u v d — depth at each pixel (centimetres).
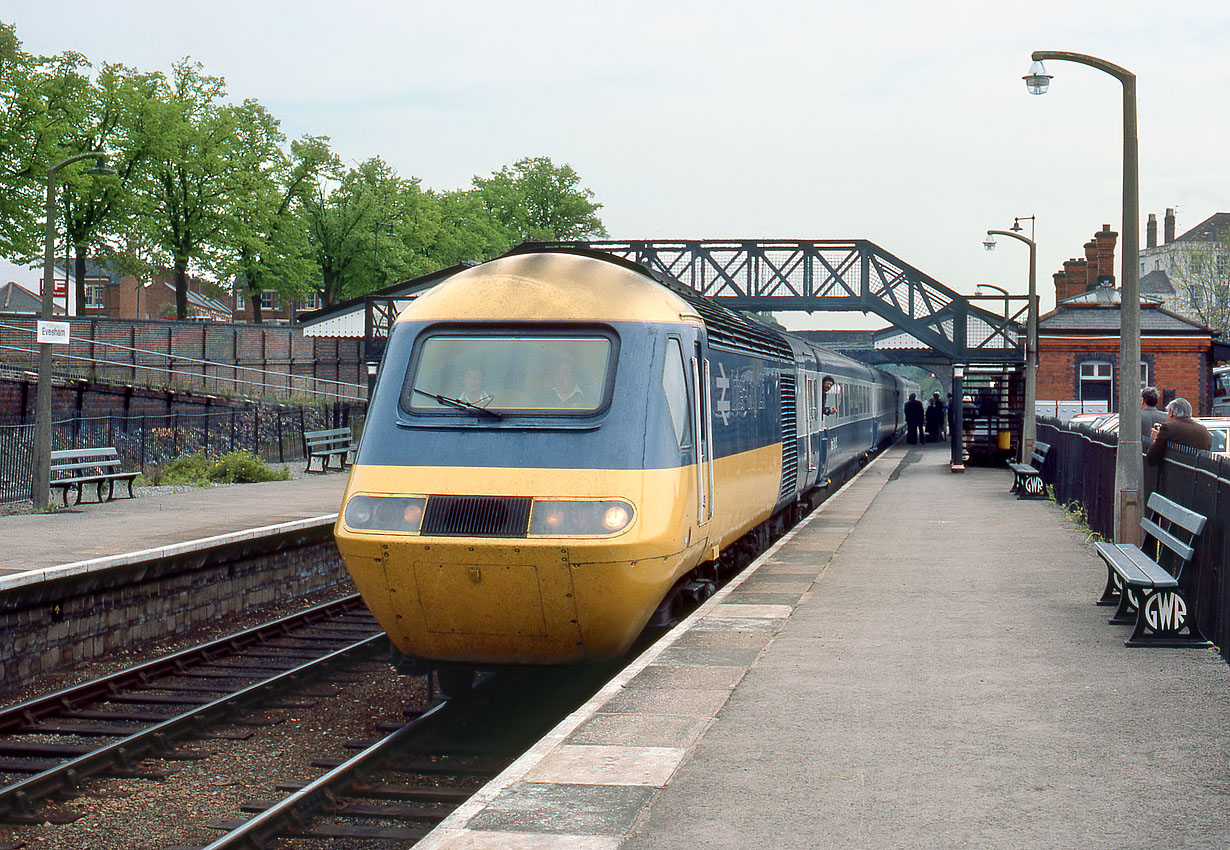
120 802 859
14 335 3678
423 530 891
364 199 6569
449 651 932
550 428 923
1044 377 4266
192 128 5075
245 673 1279
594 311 981
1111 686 813
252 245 5300
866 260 3734
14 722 1052
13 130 4091
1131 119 1396
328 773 830
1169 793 586
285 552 1745
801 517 2125
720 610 1141
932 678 844
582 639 909
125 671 1202
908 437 5569
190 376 4412
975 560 1491
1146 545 1305
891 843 521
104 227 4659
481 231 7525
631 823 552
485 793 598
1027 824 543
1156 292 10050
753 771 631
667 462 939
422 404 952
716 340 1184
